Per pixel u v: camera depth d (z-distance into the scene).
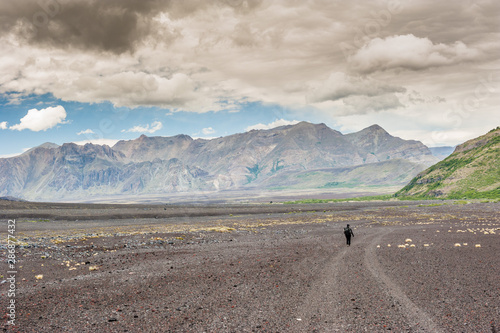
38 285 18.55
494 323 12.51
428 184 188.12
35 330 12.32
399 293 16.38
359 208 125.44
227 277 20.17
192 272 21.53
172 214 101.62
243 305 15.08
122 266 23.64
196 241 37.31
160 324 12.91
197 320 13.30
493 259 23.36
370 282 18.48
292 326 12.63
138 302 15.62
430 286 17.36
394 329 12.21
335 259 25.39
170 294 16.83
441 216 68.88
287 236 41.56
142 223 76.12
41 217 90.62
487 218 60.72
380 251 28.39
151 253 29.17
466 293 16.02
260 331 12.20
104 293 17.02
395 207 118.94
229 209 126.19
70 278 20.19
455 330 12.02
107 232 53.16
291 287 17.89
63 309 14.64
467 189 149.38
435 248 28.75
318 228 52.12
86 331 12.27
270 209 124.81
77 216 92.38
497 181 144.62
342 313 13.92
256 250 30.38
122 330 12.36
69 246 32.97
